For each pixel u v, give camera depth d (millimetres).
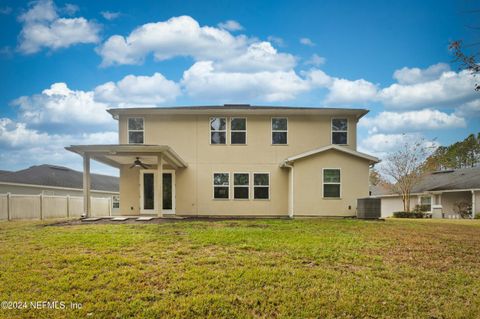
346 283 5016
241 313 4098
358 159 14758
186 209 15648
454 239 8516
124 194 15641
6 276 5012
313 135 15914
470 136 47094
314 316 4086
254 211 15656
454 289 4953
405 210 25828
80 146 12148
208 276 5090
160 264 5621
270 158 15859
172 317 3973
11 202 14977
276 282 4965
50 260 5742
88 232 8602
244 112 15734
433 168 30641
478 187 20922
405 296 4648
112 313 4035
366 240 7984
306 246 7062
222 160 15836
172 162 14352
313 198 14602
